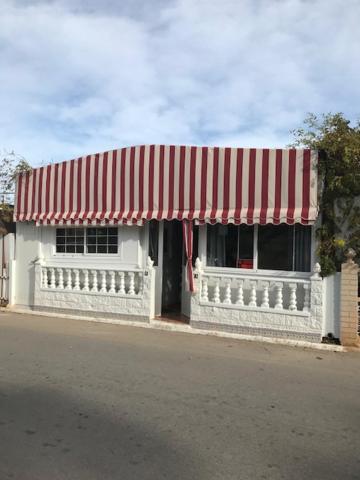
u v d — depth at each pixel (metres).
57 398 5.20
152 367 6.57
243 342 8.45
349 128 8.79
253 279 8.89
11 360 6.83
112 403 5.07
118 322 9.99
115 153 10.44
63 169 11.19
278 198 8.83
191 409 4.95
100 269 10.48
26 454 3.85
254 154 9.04
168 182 9.77
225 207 9.22
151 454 3.90
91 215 10.60
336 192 8.59
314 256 8.70
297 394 5.55
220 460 3.83
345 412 4.99
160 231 10.50
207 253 9.70
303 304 8.71
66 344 7.98
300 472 3.66
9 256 12.09
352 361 7.26
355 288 8.07
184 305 10.45
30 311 11.36
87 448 3.98
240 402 5.21
